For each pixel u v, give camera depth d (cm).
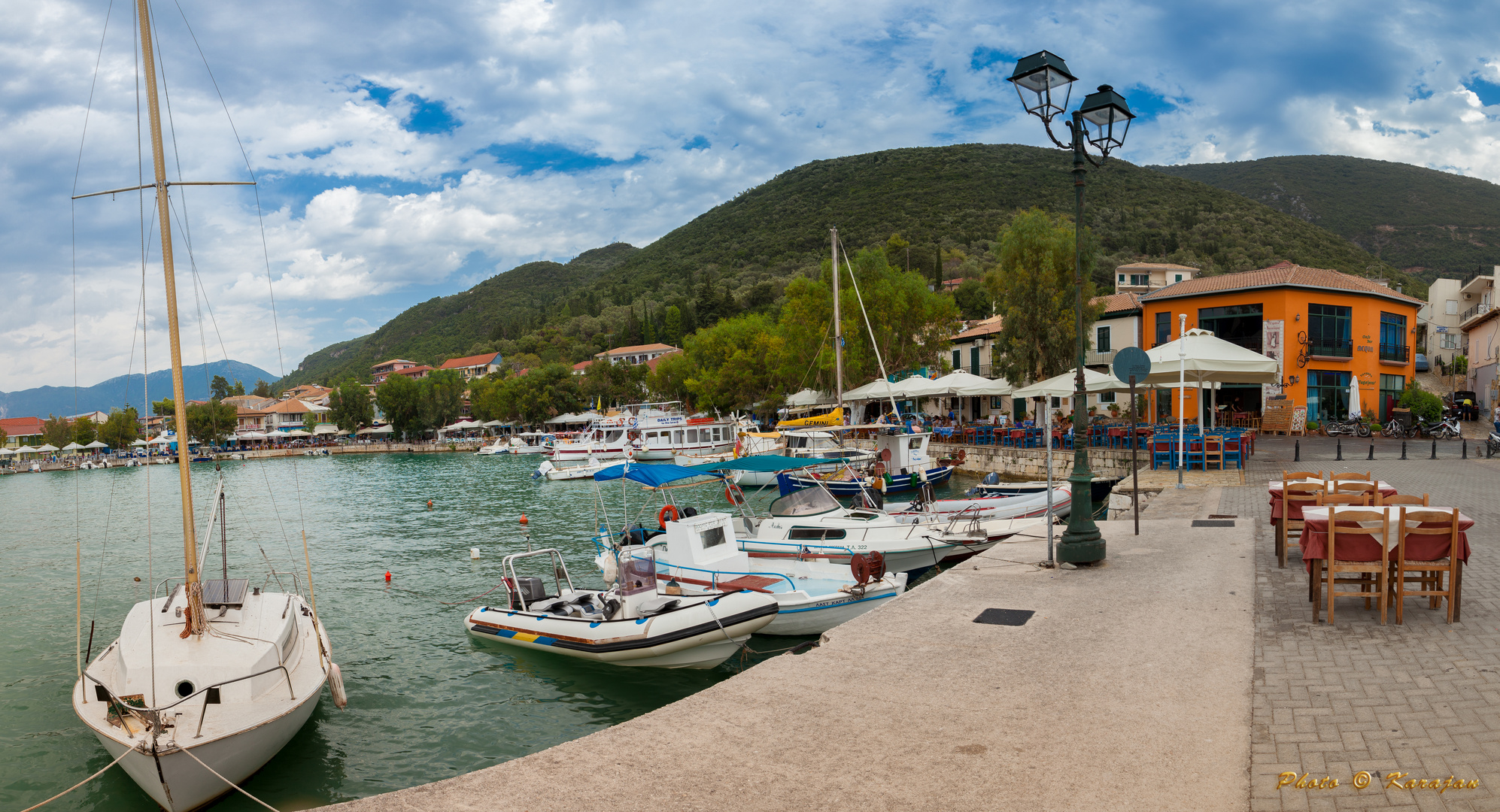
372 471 6994
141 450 10488
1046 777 409
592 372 11062
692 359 8319
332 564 2241
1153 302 4625
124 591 2073
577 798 405
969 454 3553
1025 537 1267
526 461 7494
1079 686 550
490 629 1344
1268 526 1241
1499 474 1952
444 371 12681
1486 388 4500
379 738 1005
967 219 16650
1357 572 716
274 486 5572
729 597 1185
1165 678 559
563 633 1231
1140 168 17362
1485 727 450
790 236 19850
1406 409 3856
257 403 15238
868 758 443
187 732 822
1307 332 4103
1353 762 414
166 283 997
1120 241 13075
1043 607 787
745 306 14700
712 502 3184
